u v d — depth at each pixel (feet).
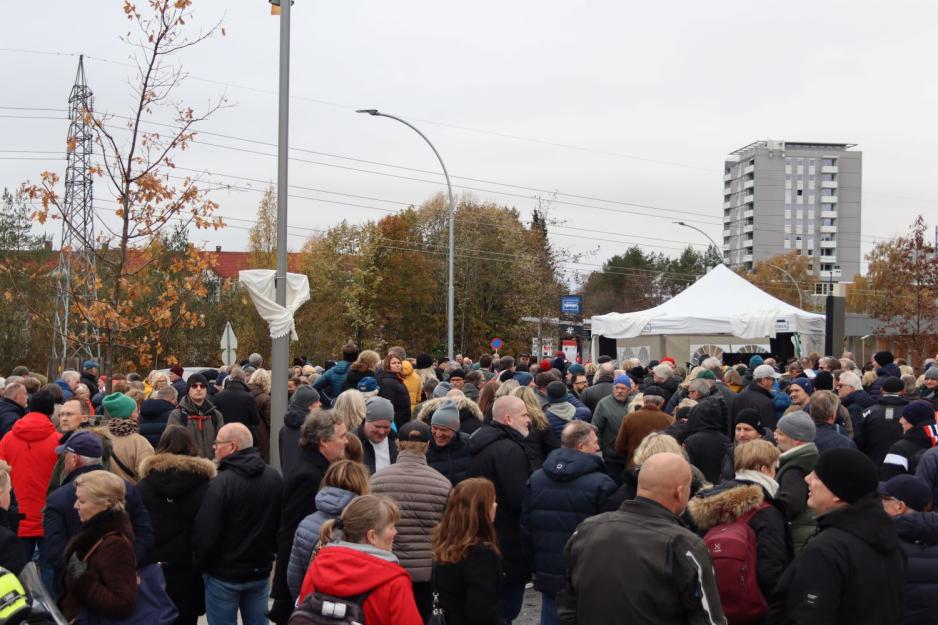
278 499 20.34
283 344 39.32
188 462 20.06
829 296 69.00
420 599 19.19
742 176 543.39
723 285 77.71
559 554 20.42
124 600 15.48
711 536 16.51
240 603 20.63
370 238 188.24
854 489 13.62
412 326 190.70
